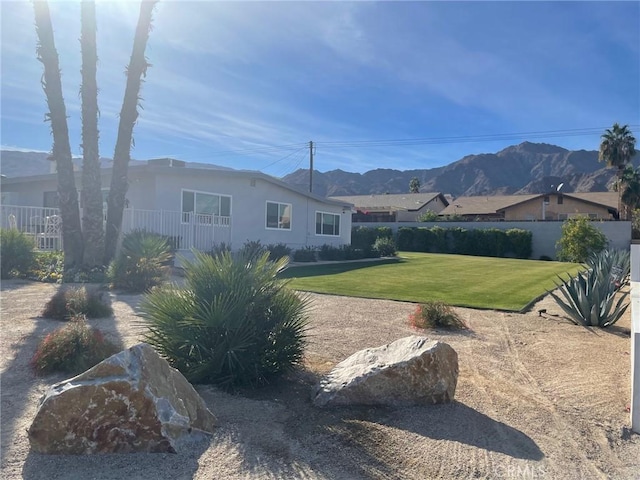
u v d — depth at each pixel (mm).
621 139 54188
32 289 11320
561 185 51062
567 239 27516
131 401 3787
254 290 5527
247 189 21391
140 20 14328
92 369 3883
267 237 22734
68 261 13688
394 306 10766
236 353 5254
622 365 6535
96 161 13852
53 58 13500
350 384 4832
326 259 25094
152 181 18172
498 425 4531
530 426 4551
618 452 4129
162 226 17734
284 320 5566
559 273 19781
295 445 3994
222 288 5430
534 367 6426
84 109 13695
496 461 3861
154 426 3795
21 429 4121
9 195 23328
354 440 4102
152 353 4121
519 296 12672
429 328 8492
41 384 5141
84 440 3729
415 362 4855
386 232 41625
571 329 8773
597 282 8922
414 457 3867
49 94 13477
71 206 13719
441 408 4828
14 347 6449
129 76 14430
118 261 12180
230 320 5230
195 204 19328
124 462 3639
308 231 25781
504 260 28594
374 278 16156
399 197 64188
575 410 4953
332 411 4688
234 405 4793
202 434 4059
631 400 4770
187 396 4207
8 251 13133
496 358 6828
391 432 4273
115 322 8055
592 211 49750
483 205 56875
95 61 13828
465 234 39156
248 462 3703
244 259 5875
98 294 9180
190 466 3619
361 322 8953
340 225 28750
